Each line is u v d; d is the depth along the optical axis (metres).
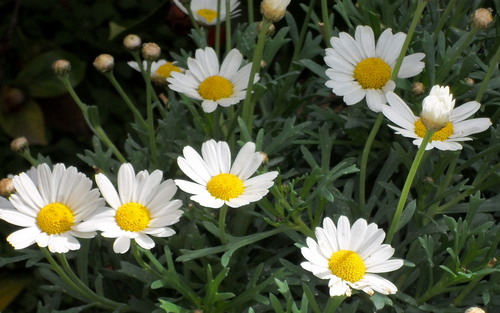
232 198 0.99
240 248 1.06
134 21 1.53
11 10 1.69
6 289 1.42
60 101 1.58
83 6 1.68
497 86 1.07
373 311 1.03
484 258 1.01
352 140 1.11
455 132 1.00
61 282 1.06
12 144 1.07
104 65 1.08
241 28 1.17
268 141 1.10
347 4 1.12
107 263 1.10
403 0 1.12
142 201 0.99
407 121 1.00
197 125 1.11
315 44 1.15
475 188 1.06
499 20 1.12
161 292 1.08
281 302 1.05
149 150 1.12
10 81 1.55
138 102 1.62
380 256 0.96
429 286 1.02
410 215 1.02
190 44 1.58
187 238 1.04
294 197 1.02
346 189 1.05
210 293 1.02
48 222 0.98
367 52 1.05
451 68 1.09
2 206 1.02
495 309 1.04
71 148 1.60
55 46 1.61
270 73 1.29
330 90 1.13
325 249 0.96
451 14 1.14
